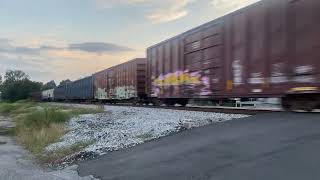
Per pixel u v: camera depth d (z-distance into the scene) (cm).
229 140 1101
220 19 2197
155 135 1515
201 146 1113
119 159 1197
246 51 1925
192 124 1574
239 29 1991
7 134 2631
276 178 746
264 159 862
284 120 1227
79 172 1127
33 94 14412
